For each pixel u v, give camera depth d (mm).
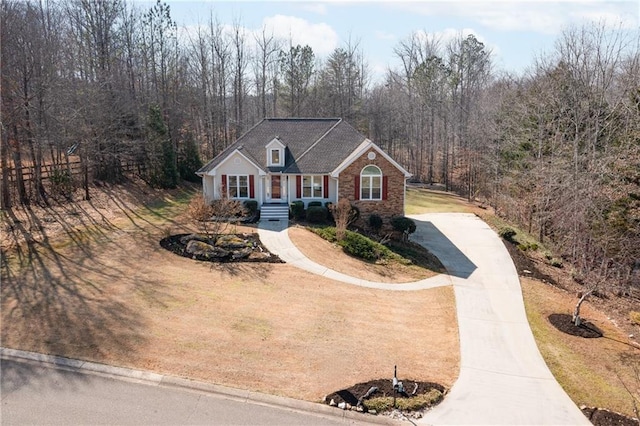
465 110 55500
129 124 36094
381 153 28344
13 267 18719
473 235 29766
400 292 20109
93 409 10969
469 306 19094
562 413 12109
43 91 26109
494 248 27250
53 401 11195
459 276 22734
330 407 11555
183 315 15906
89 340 13867
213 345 14109
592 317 19234
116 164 35156
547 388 13258
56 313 15336
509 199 37594
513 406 12242
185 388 11992
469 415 11727
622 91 31438
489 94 56406
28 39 25562
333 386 12438
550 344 16125
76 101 29109
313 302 17953
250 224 27438
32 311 15352
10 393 11422
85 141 29000
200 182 42031
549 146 33938
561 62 36000
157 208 30516
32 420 10508
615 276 23844
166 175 36750
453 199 45375
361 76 67438
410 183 56312
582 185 26047
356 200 28953
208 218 25484
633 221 23797
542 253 28281
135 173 38188
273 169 29875
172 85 43781
